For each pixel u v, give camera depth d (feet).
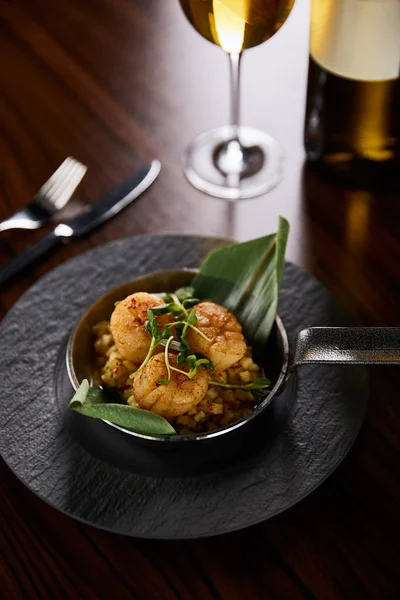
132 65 2.82
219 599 1.70
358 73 2.19
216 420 1.83
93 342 1.97
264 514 1.73
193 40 2.88
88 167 2.54
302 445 1.83
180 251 2.23
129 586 1.72
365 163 2.42
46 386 1.97
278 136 2.60
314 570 1.73
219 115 2.66
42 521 1.81
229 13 2.06
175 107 2.68
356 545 1.75
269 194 2.45
